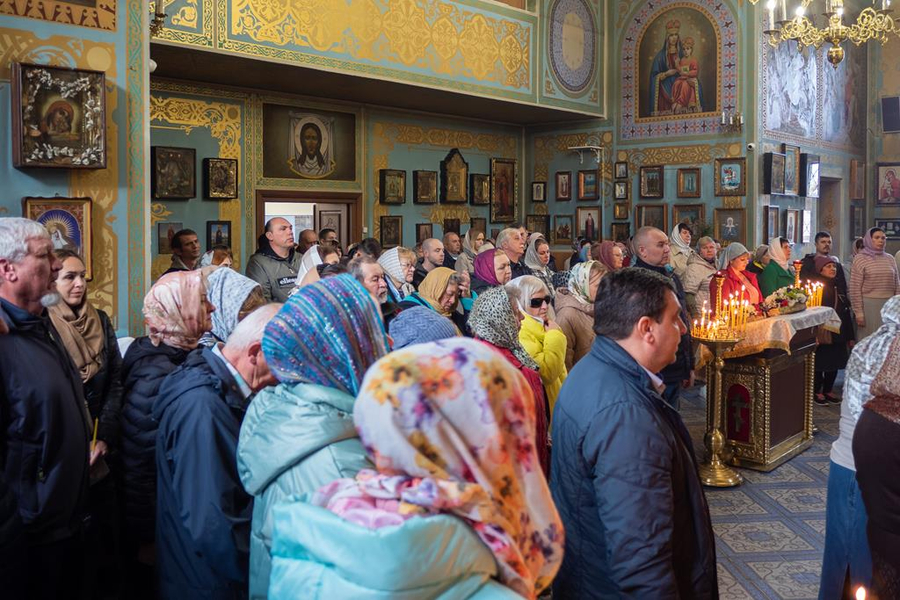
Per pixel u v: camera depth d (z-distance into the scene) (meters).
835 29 7.39
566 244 15.18
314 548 1.17
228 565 2.02
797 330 6.14
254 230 10.99
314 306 1.75
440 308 4.95
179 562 2.14
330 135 11.95
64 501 2.50
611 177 14.63
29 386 2.43
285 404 1.67
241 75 9.92
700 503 2.18
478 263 6.21
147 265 4.96
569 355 4.73
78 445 2.56
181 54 8.64
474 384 1.20
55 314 3.44
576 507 2.18
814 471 6.06
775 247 8.57
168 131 10.07
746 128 13.25
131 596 2.94
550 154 15.30
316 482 1.52
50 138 4.52
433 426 1.18
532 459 1.25
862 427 2.50
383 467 1.21
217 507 2.03
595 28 14.14
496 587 1.15
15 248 2.50
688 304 8.69
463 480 1.19
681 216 13.95
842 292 8.41
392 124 12.89
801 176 14.70
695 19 13.63
